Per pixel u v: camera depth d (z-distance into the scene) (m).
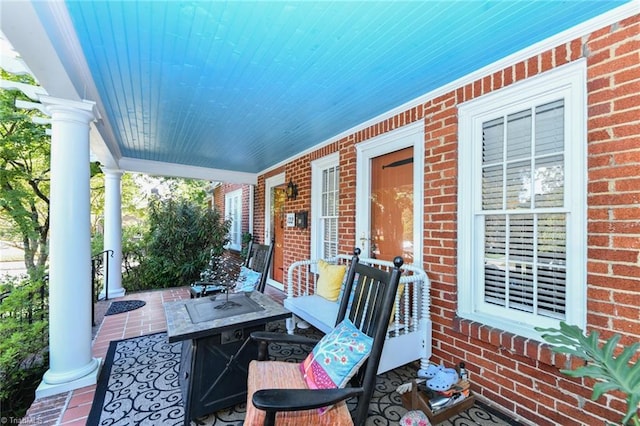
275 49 2.03
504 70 2.24
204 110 3.17
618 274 1.68
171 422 2.01
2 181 5.11
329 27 1.80
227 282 2.71
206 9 1.64
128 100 2.91
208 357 2.02
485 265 2.46
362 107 3.12
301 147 4.80
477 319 2.40
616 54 1.70
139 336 3.51
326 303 3.33
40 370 3.04
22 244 5.90
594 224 1.79
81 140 2.45
